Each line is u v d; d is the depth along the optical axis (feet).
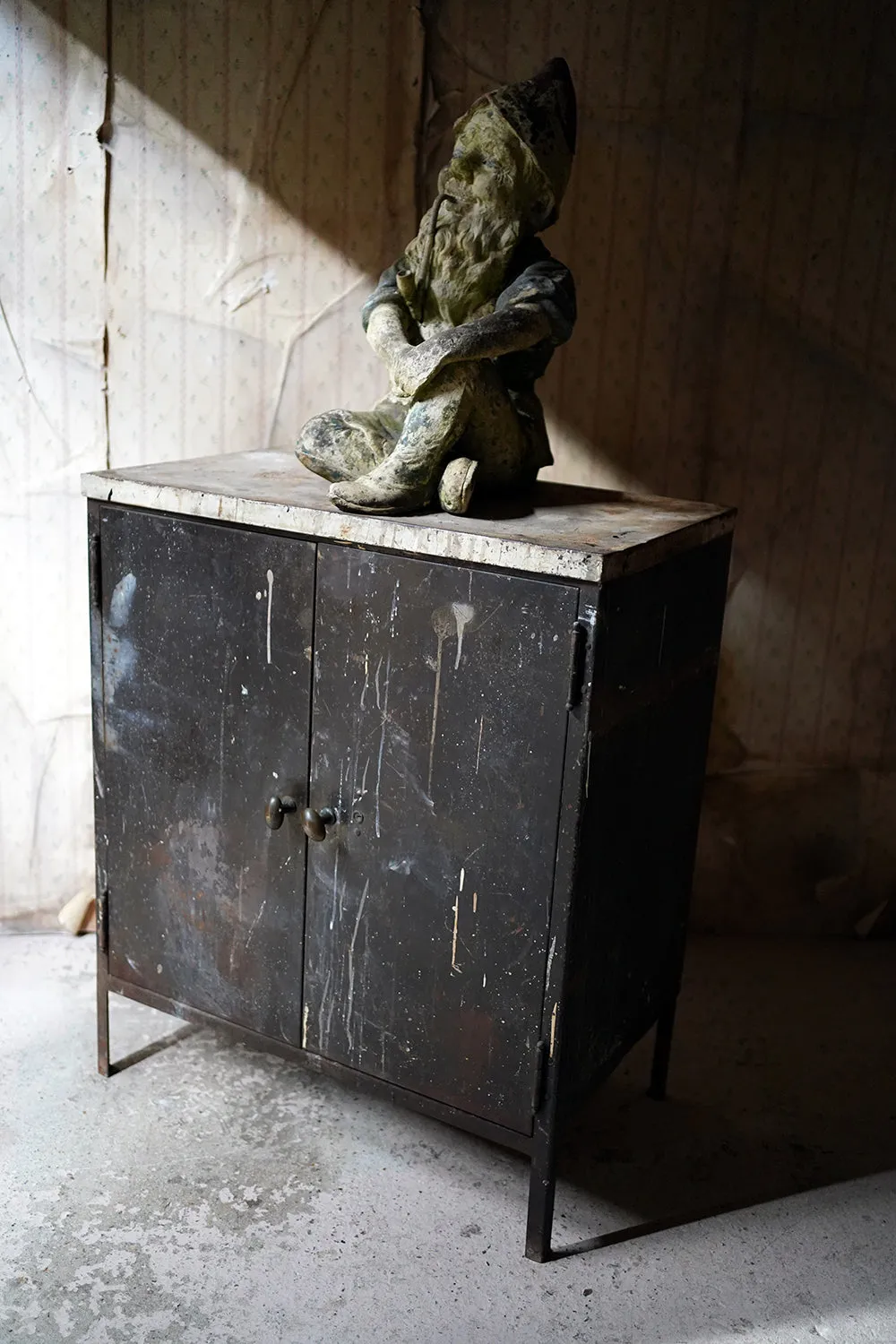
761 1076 8.52
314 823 6.82
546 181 7.03
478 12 8.48
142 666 7.38
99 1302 6.32
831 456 9.35
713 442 9.31
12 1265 6.52
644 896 7.27
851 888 10.23
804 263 8.97
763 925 10.23
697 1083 8.41
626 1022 7.43
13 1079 8.00
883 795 10.03
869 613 9.66
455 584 6.20
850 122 8.71
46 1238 6.72
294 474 7.63
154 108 8.48
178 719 7.32
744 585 9.58
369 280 8.95
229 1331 6.19
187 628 7.14
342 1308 6.38
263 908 7.30
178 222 8.71
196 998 7.75
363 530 6.36
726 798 10.00
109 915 7.95
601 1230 7.04
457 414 6.55
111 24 8.30
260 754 7.07
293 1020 7.39
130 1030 8.60
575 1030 6.68
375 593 6.45
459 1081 6.87
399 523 6.29
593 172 8.73
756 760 9.93
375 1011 7.06
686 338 9.09
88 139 8.48
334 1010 7.21
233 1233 6.84
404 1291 6.51
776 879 10.19
